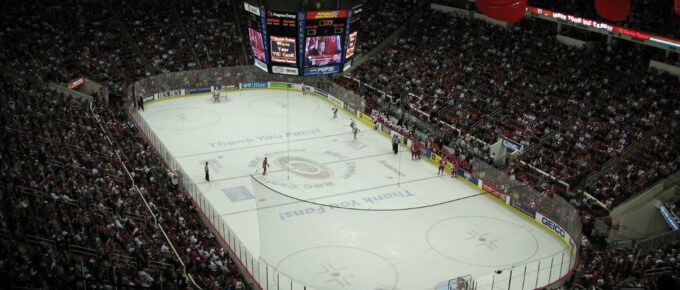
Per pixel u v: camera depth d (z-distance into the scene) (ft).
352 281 88.02
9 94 126.93
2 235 72.69
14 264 65.82
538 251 106.11
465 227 112.37
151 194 106.93
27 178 89.45
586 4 163.02
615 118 141.49
